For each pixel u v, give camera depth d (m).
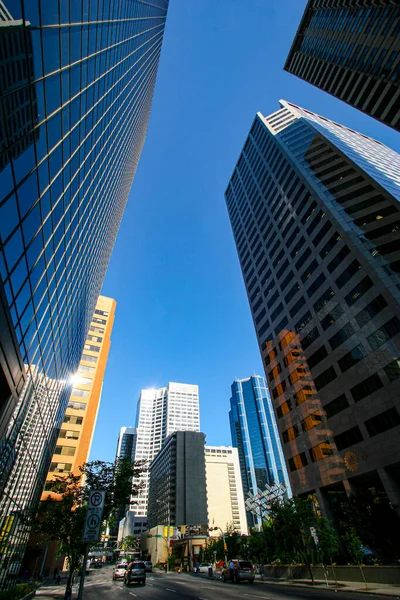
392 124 55.22
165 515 139.62
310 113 88.31
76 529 16.91
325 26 64.44
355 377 36.78
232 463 171.00
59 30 14.52
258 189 75.56
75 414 66.12
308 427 42.94
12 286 12.27
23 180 11.89
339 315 41.22
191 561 82.19
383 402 32.78
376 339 35.22
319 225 48.91
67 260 23.00
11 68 10.03
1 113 9.53
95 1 21.03
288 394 49.03
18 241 12.20
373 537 28.22
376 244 39.84
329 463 38.00
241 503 158.38
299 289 51.12
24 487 23.81
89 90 21.25
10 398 14.23
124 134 43.97
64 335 28.20
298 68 75.00
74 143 19.14
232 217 90.19
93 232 33.69
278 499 33.56
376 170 53.88
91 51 20.72
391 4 48.81
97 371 75.25
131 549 135.25
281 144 69.00
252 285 68.81
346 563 31.45
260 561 41.22
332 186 51.59
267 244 65.06
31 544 47.34
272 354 55.69
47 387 26.02
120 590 25.66
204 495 138.12
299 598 16.09
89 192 26.95
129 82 41.44
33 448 25.22
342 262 42.50
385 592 16.77
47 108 13.75
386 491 30.42
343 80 61.50
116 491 19.44
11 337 12.74
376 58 53.06
